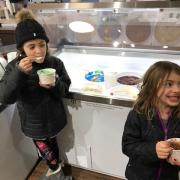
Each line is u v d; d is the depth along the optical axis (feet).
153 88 3.69
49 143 5.86
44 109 4.95
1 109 5.17
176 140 3.42
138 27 5.68
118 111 5.10
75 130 5.93
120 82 5.40
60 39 6.64
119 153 5.84
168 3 4.95
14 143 5.82
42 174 6.72
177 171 4.23
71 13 5.87
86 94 5.16
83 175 6.61
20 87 4.49
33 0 6.45
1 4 8.29
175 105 3.72
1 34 7.75
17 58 4.58
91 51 6.50
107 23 5.83
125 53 6.21
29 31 4.23
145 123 3.88
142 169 4.22
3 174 5.58
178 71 3.63
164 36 5.61
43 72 4.34
